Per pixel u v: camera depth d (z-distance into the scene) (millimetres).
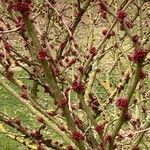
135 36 2332
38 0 4184
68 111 2650
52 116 3314
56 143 3551
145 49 2340
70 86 3051
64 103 2629
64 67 3375
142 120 4027
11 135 3592
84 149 2684
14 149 9016
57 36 4023
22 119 10555
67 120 2664
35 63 3346
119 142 3557
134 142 3145
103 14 3213
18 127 3203
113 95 3924
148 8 4465
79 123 3555
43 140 3383
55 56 3232
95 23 4270
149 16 4449
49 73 2574
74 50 3686
